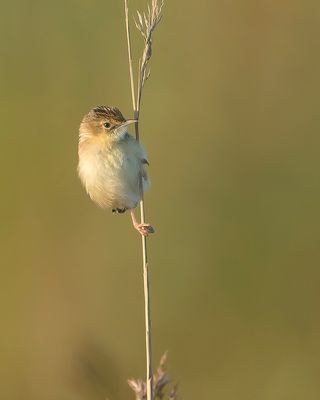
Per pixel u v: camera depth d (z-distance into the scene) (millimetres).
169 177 17484
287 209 17016
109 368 15578
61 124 17922
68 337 16531
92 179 9922
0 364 16547
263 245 16844
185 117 17734
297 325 16344
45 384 15820
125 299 16875
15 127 18078
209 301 16672
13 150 18000
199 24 18047
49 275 17203
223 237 16969
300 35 17688
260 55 17703
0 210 17719
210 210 17109
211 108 17703
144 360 16250
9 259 17422
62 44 17969
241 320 16469
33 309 16984
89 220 17297
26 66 18141
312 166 17172
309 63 17625
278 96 17547
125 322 16703
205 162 17453
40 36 18109
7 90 18188
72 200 17516
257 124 17516
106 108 10062
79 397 15062
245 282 16703
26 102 18125
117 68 17688
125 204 9992
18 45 18172
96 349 16172
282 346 16188
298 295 16531
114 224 17125
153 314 16688
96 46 17812
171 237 17078
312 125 17406
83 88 17859
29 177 17844
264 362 16094
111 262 17062
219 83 17781
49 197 17672
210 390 15906
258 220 16984
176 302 16750
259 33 17750
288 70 17641
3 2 18219
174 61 17969
